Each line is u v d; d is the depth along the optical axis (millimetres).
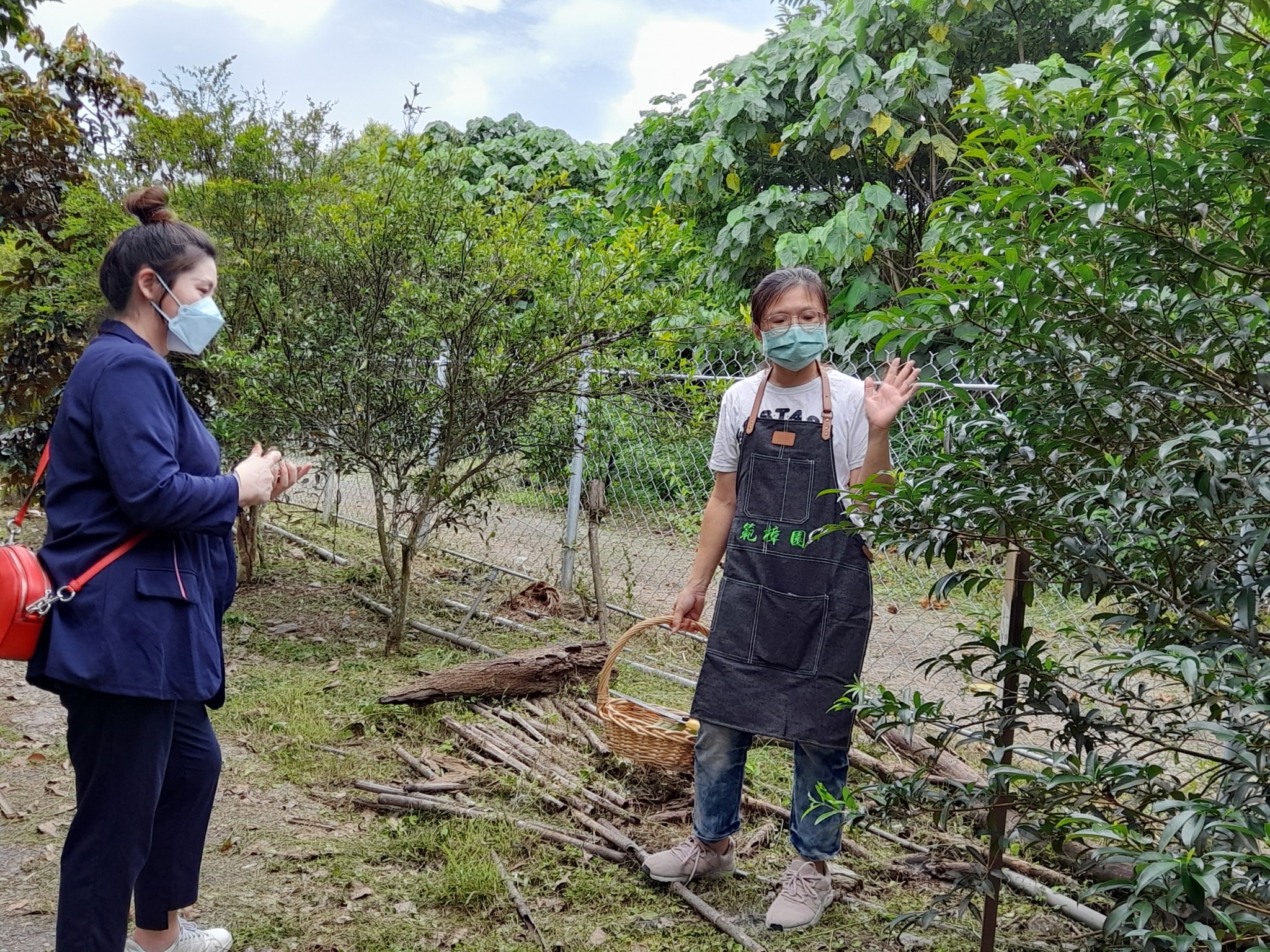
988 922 2514
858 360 7238
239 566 6391
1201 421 1659
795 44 8352
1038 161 1978
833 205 8312
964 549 2135
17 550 1994
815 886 2820
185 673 2086
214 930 2545
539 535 6996
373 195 5047
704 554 3105
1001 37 7969
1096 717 2021
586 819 3355
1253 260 1730
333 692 4562
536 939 2699
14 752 3777
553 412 5289
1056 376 1921
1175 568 1833
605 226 8305
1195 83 1669
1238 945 1643
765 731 2752
